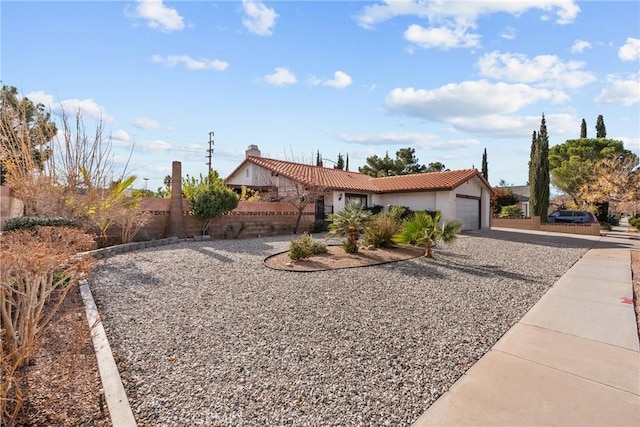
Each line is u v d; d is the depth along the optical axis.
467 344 4.24
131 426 2.52
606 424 2.69
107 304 5.41
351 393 3.11
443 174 22.05
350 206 10.96
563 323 5.00
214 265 8.50
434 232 10.01
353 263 9.00
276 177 20.06
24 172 9.81
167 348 3.96
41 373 3.24
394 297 6.15
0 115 10.17
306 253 9.26
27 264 3.05
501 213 29.50
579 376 3.47
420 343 4.24
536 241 15.32
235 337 4.32
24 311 3.21
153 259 9.04
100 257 9.10
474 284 7.17
